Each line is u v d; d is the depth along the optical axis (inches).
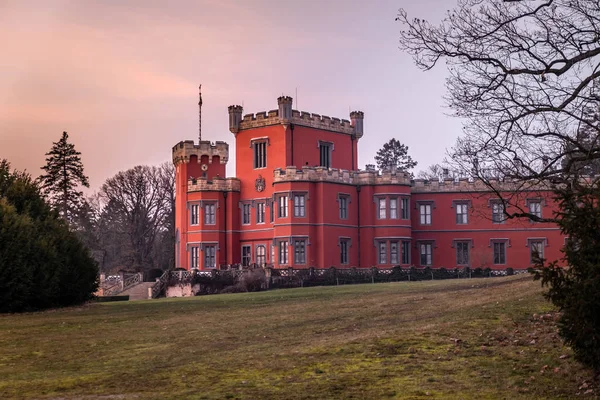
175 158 3174.2
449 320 826.8
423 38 893.8
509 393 529.3
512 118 863.1
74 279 1435.8
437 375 590.9
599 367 521.0
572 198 531.5
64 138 3127.5
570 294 511.8
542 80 847.1
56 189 3097.9
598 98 816.3
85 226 4018.2
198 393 563.5
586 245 510.0
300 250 2581.2
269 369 641.6
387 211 2682.1
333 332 837.8
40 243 1358.3
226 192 2878.9
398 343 710.5
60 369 705.6
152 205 4050.2
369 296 1290.6
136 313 1204.5
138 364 711.1
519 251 2699.3
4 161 1574.8
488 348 673.0
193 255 2896.2
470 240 2743.6
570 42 827.4
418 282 1830.7
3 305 1296.8
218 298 1571.1
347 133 2982.3
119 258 4360.2
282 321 975.6
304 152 2800.2
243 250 2856.8
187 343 829.8
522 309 839.1
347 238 2662.4
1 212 1346.0
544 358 619.5
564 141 881.5
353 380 584.7
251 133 2859.3
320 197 2598.4
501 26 858.1
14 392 593.6
